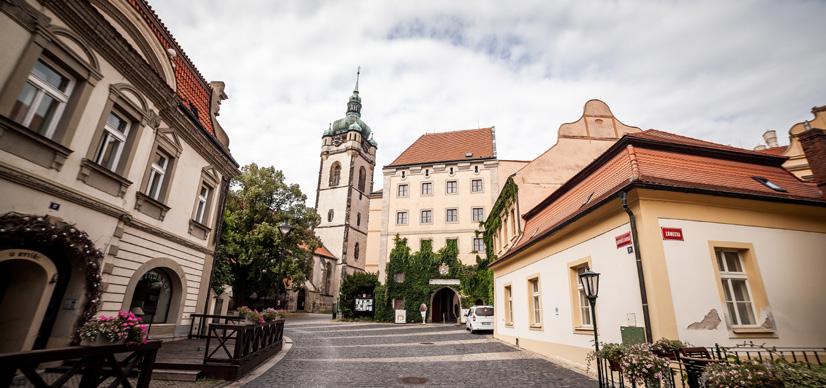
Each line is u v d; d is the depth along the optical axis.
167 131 12.05
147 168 11.12
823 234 8.75
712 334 7.38
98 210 9.05
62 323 8.18
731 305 7.89
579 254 10.48
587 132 20.08
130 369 5.23
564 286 11.28
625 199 8.27
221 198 16.67
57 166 7.84
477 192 36.38
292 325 28.12
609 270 9.00
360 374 9.03
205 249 15.11
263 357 10.59
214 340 13.19
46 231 7.42
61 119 8.11
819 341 7.77
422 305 32.56
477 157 37.94
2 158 6.80
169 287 13.24
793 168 19.05
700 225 8.11
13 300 7.69
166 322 13.02
